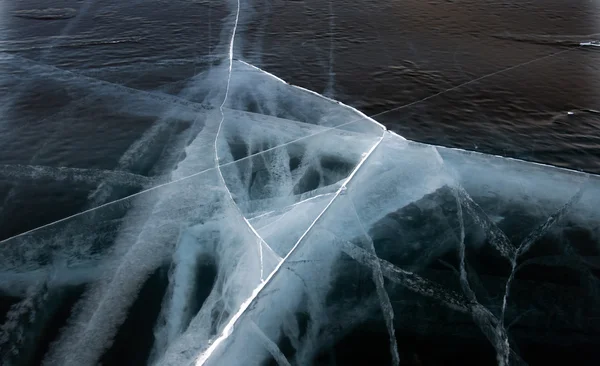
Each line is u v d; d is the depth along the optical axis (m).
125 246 3.56
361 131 4.82
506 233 3.75
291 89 5.61
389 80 5.78
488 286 3.33
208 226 3.71
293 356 2.82
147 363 2.78
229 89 5.60
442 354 2.87
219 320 3.00
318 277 3.32
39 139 4.75
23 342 2.90
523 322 3.07
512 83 5.66
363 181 4.15
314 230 3.59
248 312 2.96
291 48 6.61
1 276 3.33
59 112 5.18
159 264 3.42
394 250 3.58
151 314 3.07
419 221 3.83
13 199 4.00
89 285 3.27
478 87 5.59
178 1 8.27
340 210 3.84
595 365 2.80
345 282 3.31
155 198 3.99
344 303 3.17
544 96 5.39
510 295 3.26
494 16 7.52
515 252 3.59
